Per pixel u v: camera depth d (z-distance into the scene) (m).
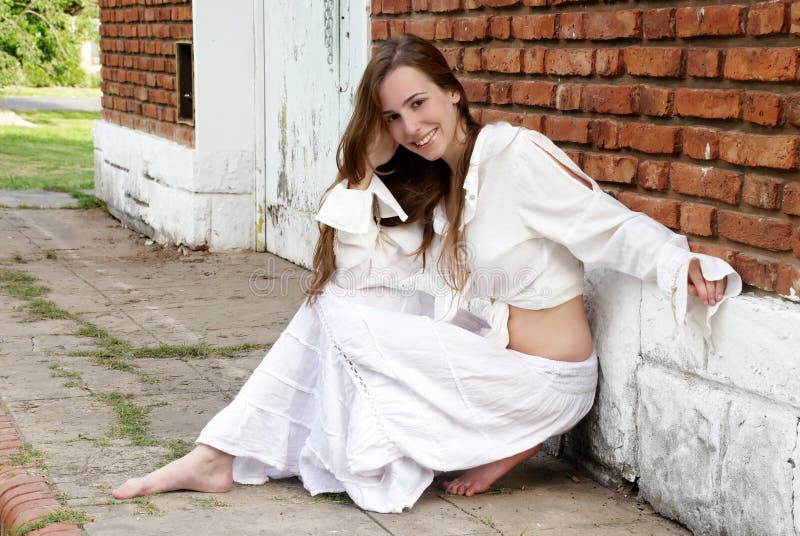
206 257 8.35
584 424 3.78
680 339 3.28
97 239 9.38
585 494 3.60
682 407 3.27
